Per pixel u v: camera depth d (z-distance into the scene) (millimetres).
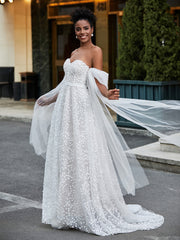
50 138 4055
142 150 6402
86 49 4020
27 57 13750
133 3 8797
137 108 4656
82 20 3936
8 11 14031
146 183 4484
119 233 3768
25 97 13750
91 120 3943
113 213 3992
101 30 11906
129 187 4273
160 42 8461
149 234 3732
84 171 3832
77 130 3859
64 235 3738
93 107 3984
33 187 5289
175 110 4855
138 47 8914
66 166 3863
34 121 4539
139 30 8836
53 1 12906
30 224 4020
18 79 13898
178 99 8828
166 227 3895
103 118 4059
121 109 4590
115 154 4184
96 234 3730
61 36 13102
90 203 3834
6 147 7707
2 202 4688
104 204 3930
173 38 8500
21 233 3783
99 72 3916
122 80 8953
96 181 3863
